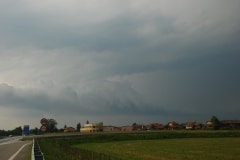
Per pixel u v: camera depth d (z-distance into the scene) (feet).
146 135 506.07
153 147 298.56
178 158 194.18
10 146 219.20
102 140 444.14
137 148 285.02
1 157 126.31
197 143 358.02
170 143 366.02
